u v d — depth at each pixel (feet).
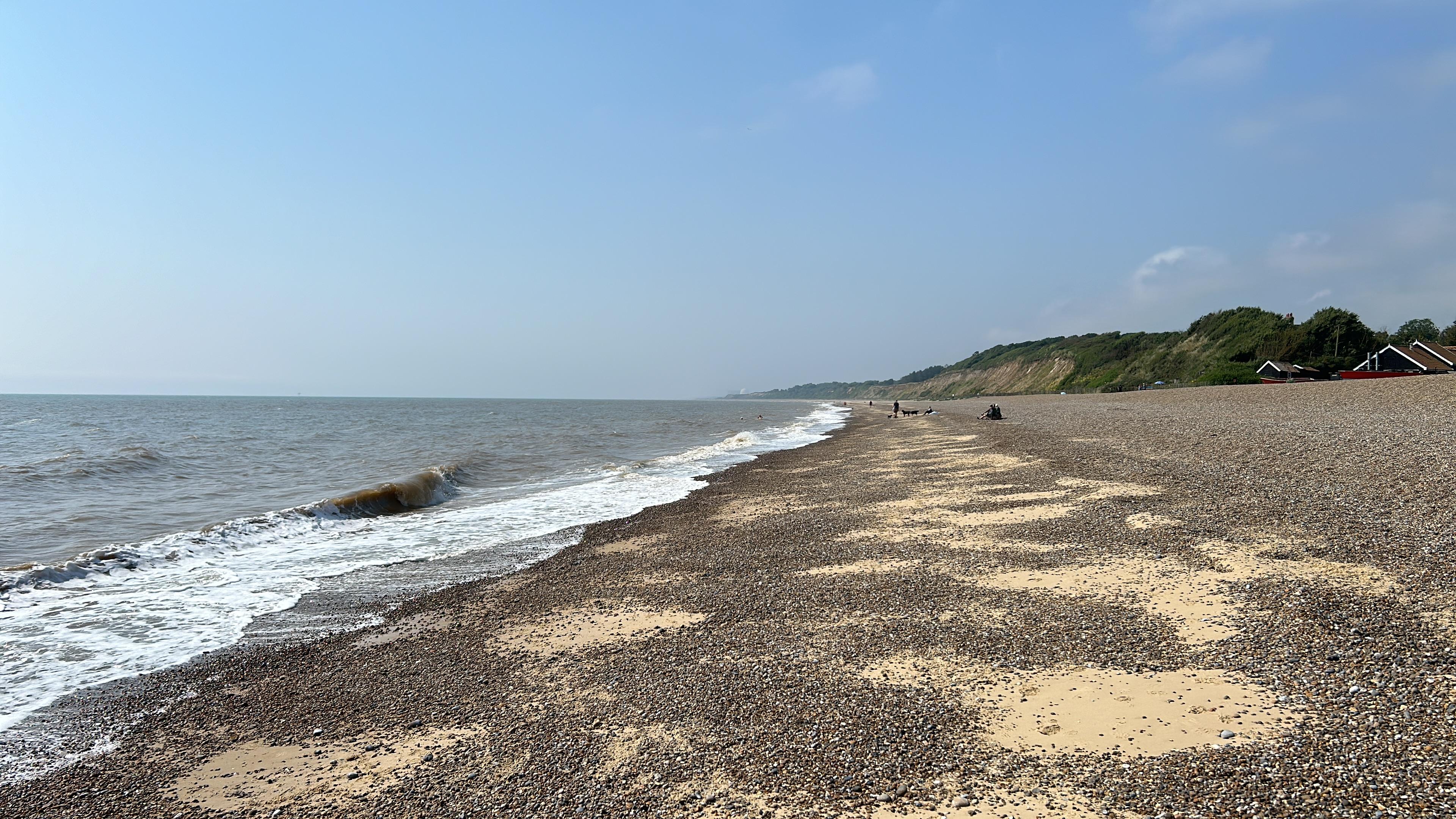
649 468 98.32
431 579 40.60
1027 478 60.34
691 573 38.19
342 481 80.59
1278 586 26.99
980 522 44.70
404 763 19.29
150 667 27.61
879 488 63.72
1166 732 17.78
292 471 89.30
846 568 36.60
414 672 26.30
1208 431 82.94
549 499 69.87
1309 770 15.37
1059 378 451.53
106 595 37.17
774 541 44.75
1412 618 22.72
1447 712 16.94
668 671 24.47
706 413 409.08
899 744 18.31
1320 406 104.42
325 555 46.52
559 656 26.94
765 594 33.14
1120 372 374.63
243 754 20.48
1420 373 186.70
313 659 28.17
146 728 22.43
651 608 32.37
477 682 24.85
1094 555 34.45
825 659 24.41
